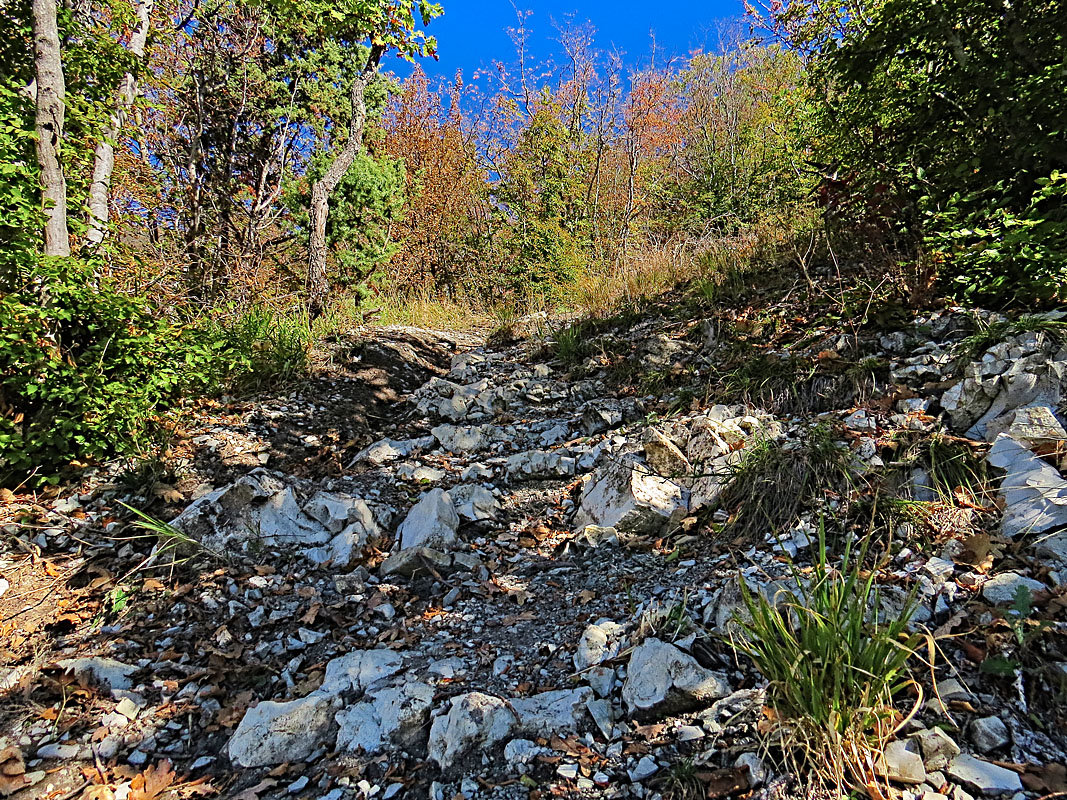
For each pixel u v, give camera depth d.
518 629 2.70
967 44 3.97
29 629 2.68
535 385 5.43
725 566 2.71
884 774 1.63
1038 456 2.47
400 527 3.53
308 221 12.84
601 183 17.86
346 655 2.56
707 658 2.17
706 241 7.68
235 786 1.99
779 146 9.99
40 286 3.86
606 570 3.01
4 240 3.77
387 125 16.98
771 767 1.74
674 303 6.16
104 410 3.86
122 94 6.02
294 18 8.97
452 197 16.16
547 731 2.04
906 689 1.88
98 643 2.62
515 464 4.11
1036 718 1.74
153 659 2.56
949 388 3.08
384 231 14.07
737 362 4.40
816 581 2.22
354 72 11.38
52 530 3.31
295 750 2.09
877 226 4.33
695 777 1.77
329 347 6.38
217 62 11.63
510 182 15.66
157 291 6.36
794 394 3.71
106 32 5.63
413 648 2.64
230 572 3.04
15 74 4.92
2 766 2.02
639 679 2.12
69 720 2.22
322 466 4.29
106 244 5.50
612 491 3.44
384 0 8.62
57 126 4.25
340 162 9.52
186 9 11.16
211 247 8.53
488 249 13.47
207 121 12.21
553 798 1.81
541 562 3.23
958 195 3.81
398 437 4.93
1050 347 2.84
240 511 3.30
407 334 7.45
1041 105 3.55
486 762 1.96
